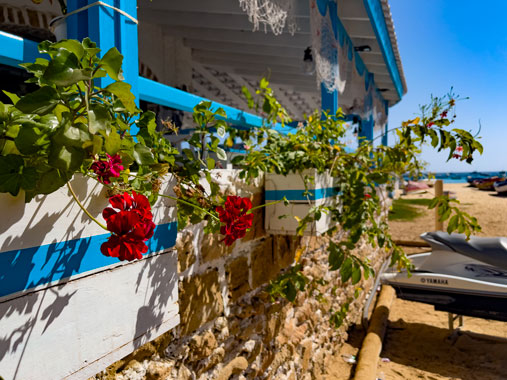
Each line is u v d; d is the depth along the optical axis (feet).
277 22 8.09
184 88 18.13
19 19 9.73
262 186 7.42
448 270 14.02
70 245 2.74
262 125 7.61
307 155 7.11
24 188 2.25
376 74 20.89
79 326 2.83
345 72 13.61
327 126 8.35
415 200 51.42
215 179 5.78
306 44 14.53
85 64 2.41
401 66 19.47
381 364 12.75
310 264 10.26
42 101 2.22
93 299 2.93
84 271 2.85
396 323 16.17
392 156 7.90
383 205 20.36
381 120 25.20
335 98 12.25
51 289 2.63
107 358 3.05
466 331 14.74
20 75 8.96
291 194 7.14
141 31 15.80
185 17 14.53
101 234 2.98
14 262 2.40
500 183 61.26
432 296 13.91
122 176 3.04
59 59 2.14
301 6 11.02
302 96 25.50
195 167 4.83
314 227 6.93
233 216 3.76
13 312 2.40
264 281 7.65
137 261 3.34
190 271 5.35
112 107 2.96
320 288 11.00
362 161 8.30
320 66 10.51
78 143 2.16
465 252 13.75
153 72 16.48
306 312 9.95
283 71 19.56
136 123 3.71
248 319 7.00
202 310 5.59
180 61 17.83
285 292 7.30
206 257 5.72
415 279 14.06
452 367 12.46
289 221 7.18
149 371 4.54
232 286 6.44
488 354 13.00
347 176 8.15
